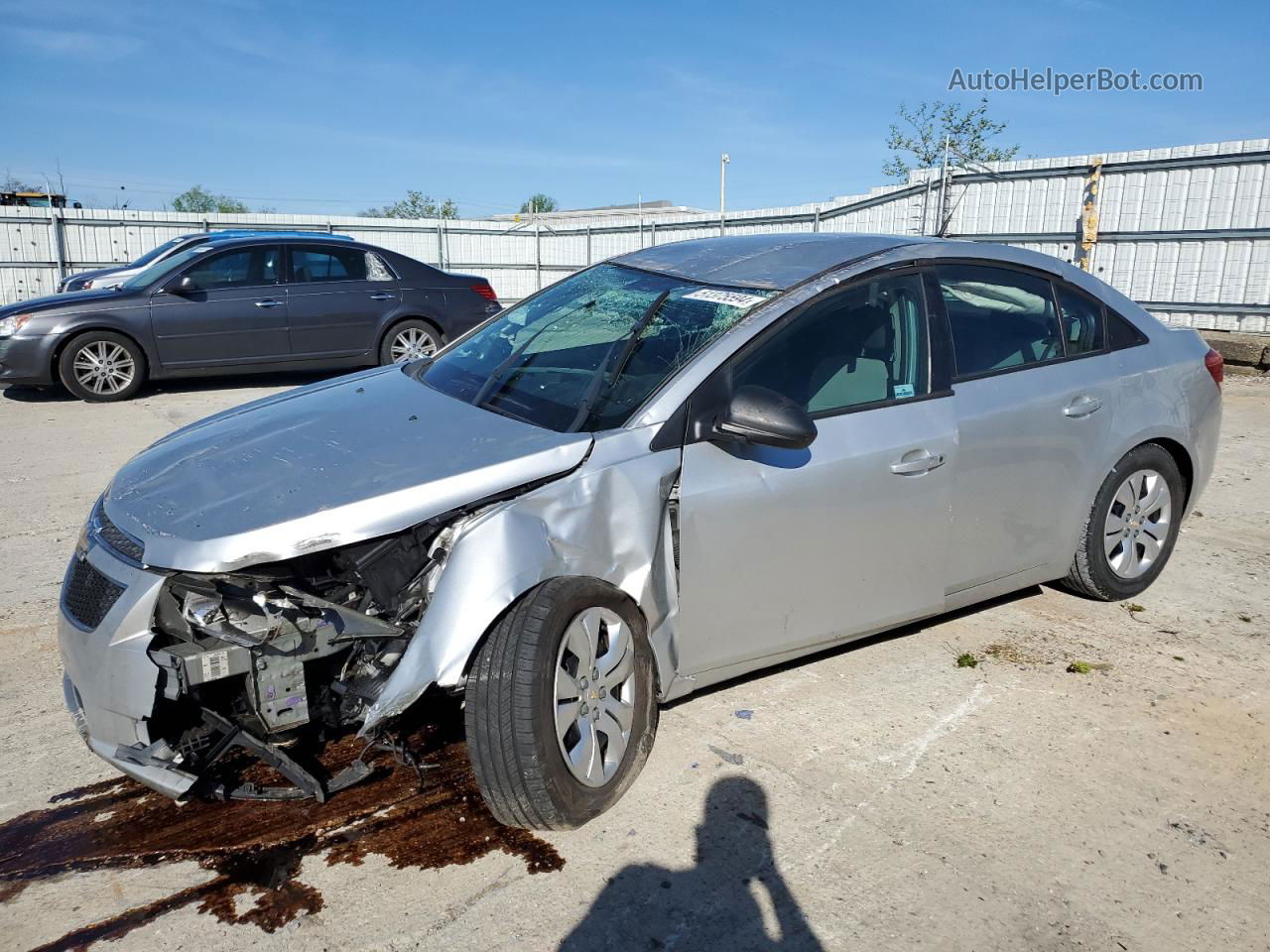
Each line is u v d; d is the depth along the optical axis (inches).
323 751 125.8
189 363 390.3
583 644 107.1
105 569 103.7
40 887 102.0
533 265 897.5
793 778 119.5
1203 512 228.8
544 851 106.8
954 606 145.9
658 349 126.8
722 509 117.4
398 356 426.6
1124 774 121.5
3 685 144.4
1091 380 154.9
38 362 368.8
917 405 133.7
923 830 109.9
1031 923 96.3
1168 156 467.5
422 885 101.9
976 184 552.4
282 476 109.2
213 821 112.8
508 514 104.7
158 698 102.6
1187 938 94.7
